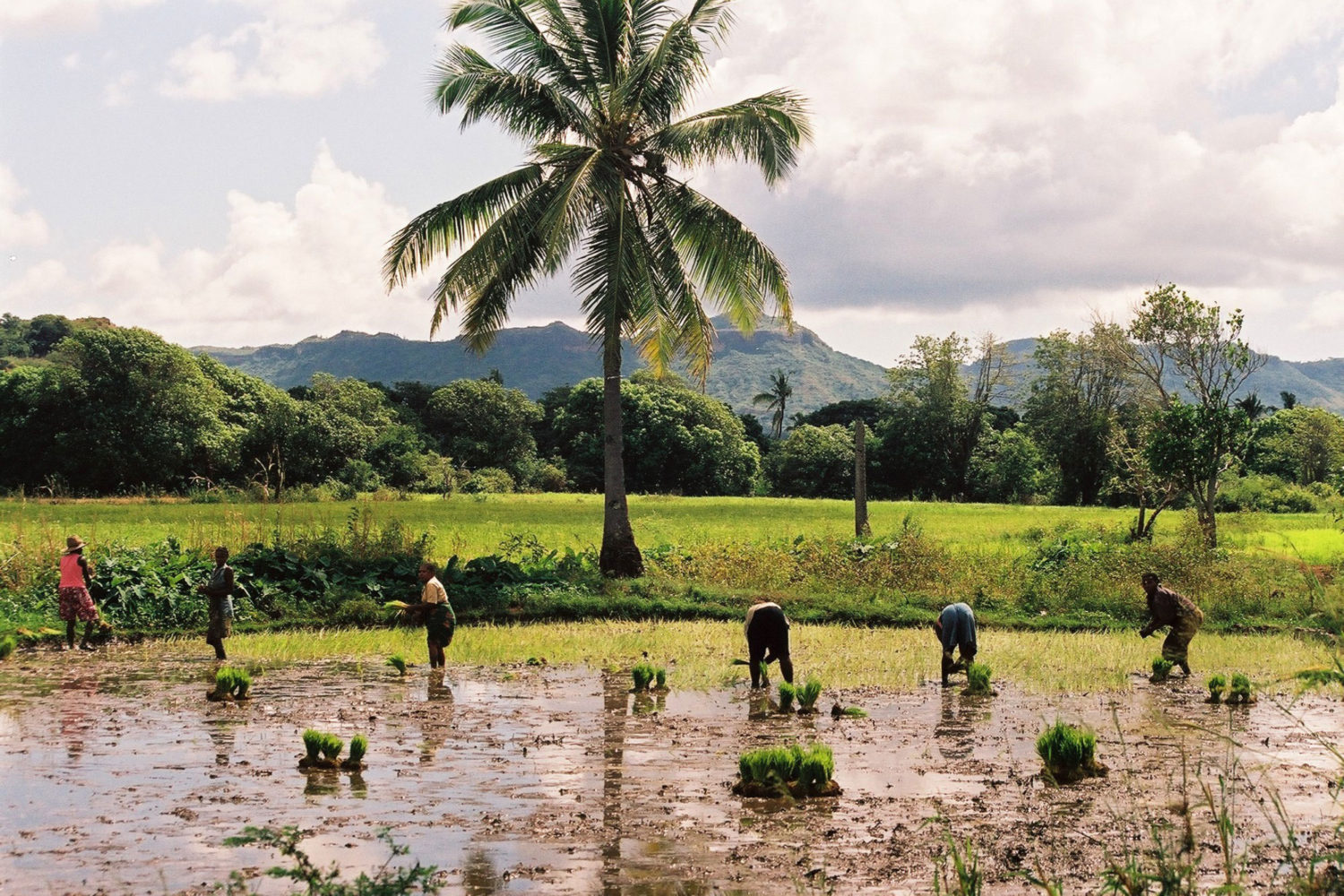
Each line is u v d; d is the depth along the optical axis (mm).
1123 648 17844
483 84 22906
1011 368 88375
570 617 21000
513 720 11289
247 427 79750
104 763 9148
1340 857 6055
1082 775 8992
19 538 21469
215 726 10836
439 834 7250
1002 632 20312
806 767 8461
